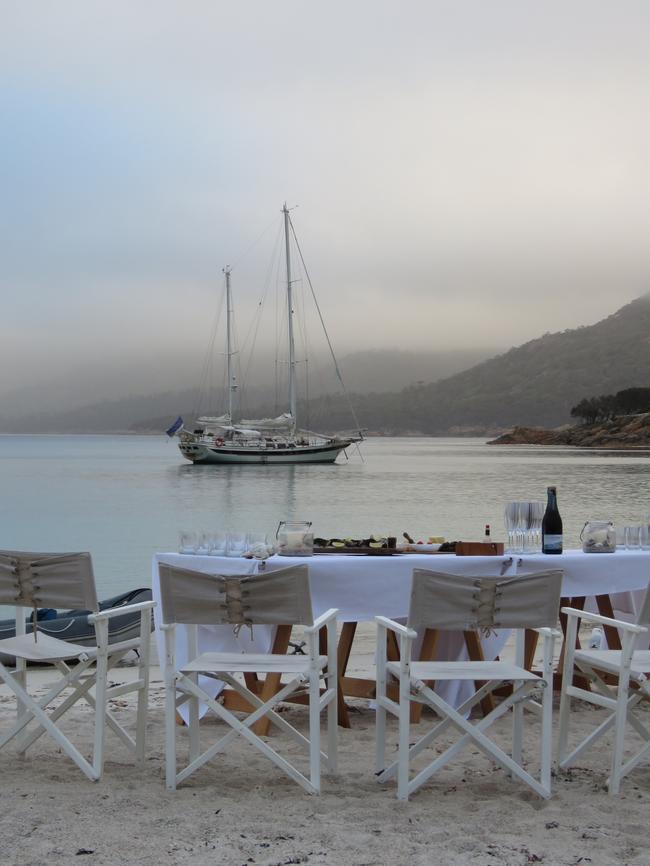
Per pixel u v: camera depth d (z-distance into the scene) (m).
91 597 3.73
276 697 3.58
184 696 3.77
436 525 23.09
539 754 4.18
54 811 3.33
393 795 3.58
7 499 34.66
